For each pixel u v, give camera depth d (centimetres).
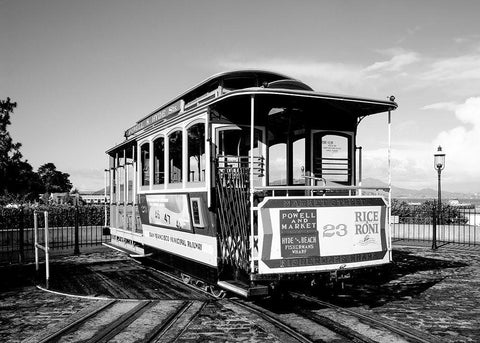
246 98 780
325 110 851
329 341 580
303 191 841
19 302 823
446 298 839
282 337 594
